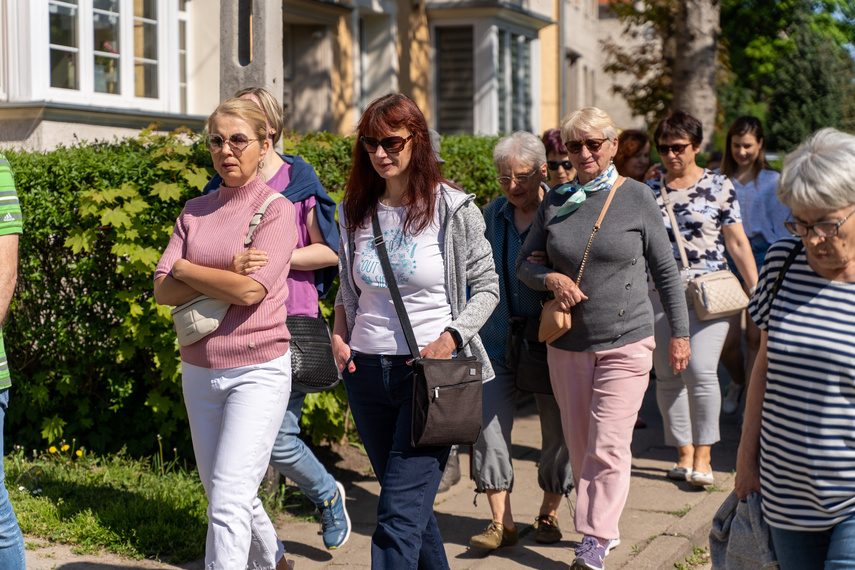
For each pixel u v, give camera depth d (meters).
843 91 42.88
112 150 6.49
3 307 3.79
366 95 18.19
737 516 3.43
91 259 6.35
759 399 3.40
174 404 6.49
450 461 6.53
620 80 38.31
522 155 5.21
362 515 6.02
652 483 6.66
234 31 6.04
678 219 6.48
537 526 5.55
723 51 26.70
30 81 10.10
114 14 11.21
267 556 4.39
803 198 2.93
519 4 21.42
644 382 4.90
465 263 4.07
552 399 5.36
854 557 3.00
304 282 5.00
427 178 4.05
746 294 6.64
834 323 3.03
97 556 5.08
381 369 4.05
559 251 4.86
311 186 5.00
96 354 6.52
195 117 11.50
